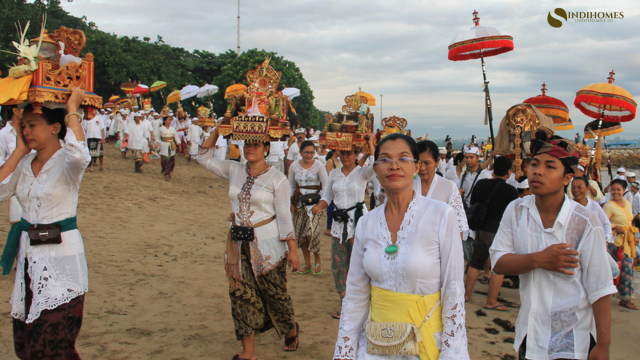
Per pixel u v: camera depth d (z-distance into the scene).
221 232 9.14
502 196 5.79
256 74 4.17
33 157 3.15
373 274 2.33
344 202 5.27
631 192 9.70
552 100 9.46
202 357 4.00
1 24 25.22
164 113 18.81
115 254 6.81
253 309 3.88
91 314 4.68
